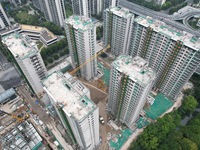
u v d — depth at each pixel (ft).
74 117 260.01
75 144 392.88
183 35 405.18
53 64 623.36
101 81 566.36
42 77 461.37
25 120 467.93
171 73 453.17
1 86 543.39
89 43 453.17
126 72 316.60
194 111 492.13
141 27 465.47
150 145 388.37
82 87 308.81
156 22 456.45
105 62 632.79
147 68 328.08
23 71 425.28
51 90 301.43
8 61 630.74
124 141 426.51
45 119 470.39
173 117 445.78
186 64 401.49
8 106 496.23
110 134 437.58
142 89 304.09
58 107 279.08
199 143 389.60
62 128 444.96
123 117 432.25
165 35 408.87
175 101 506.89
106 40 635.25
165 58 443.73
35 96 516.32
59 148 415.85
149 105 495.82
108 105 459.32
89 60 499.51
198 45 372.99
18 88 543.80
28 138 418.51
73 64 570.05
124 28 524.11
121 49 600.39
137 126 452.76
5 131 440.04
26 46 409.69
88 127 294.46
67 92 298.15
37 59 411.54
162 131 409.69
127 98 356.59
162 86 509.35
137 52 533.14
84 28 420.77
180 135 400.26
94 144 384.88
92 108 273.54
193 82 552.00
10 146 404.36
